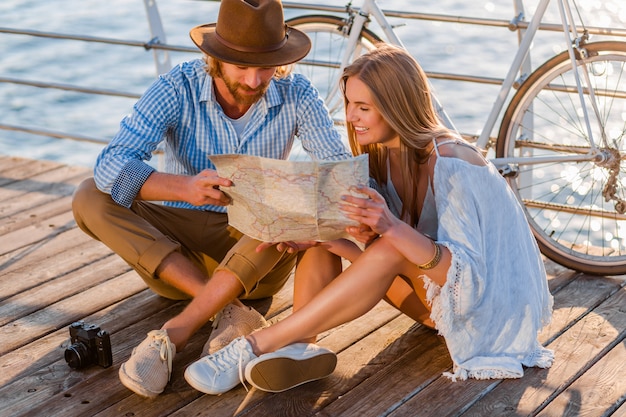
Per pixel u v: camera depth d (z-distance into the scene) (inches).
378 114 90.2
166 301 116.0
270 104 102.2
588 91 125.6
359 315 91.0
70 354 98.1
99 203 98.3
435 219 94.0
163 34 163.5
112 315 112.3
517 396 93.1
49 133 171.3
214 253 107.5
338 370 98.3
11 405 92.2
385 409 91.0
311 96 104.7
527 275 95.7
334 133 104.9
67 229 140.7
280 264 106.0
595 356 101.4
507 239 94.1
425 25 378.3
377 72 88.8
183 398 92.7
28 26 428.8
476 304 91.9
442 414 90.1
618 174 125.3
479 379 95.8
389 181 98.0
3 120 342.6
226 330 96.7
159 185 94.6
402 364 99.6
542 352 100.1
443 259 87.7
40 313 113.1
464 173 88.9
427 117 91.9
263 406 91.1
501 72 330.3
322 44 300.8
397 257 88.7
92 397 93.4
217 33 95.7
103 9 448.1
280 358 90.2
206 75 100.4
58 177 163.3
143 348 91.5
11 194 155.3
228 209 91.0
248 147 103.0
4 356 102.3
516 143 138.9
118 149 97.8
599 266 122.1
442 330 91.4
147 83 371.6
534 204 140.7
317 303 90.2
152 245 97.7
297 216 85.7
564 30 123.9
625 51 119.9
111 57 395.2
